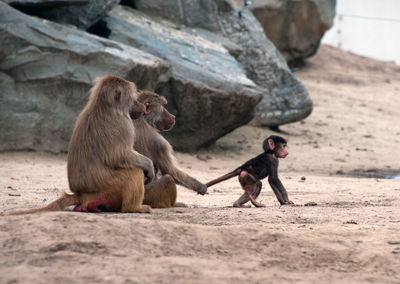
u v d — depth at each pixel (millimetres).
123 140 7410
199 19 24438
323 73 42312
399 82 43594
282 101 26047
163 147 8719
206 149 21328
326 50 48094
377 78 43781
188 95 19219
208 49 22156
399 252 5777
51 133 16953
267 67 25875
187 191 12609
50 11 18625
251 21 26969
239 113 20312
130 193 7422
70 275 4574
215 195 11992
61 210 7324
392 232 6559
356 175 18109
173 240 5754
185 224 6191
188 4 24078
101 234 5652
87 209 7480
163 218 7219
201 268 4945
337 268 5344
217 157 20453
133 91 7688
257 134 25047
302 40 39094
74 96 17031
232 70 21328
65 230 5695
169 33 21969
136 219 6262
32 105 16641
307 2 37500
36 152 16719
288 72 26234
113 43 17891
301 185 13898
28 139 16625
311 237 6152
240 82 20500
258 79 25797
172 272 4750
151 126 9055
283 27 38000
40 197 10125
